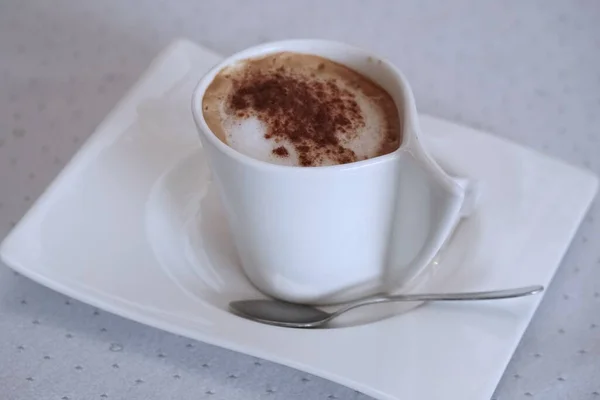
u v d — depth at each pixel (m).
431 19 0.69
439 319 0.48
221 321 0.47
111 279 0.49
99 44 0.65
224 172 0.47
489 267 0.50
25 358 0.49
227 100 0.49
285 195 0.46
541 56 0.66
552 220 0.52
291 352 0.46
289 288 0.50
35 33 0.66
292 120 0.49
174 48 0.59
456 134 0.56
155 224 0.52
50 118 0.60
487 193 0.53
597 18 0.69
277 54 0.51
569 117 0.62
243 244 0.50
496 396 0.49
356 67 0.51
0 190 0.56
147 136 0.55
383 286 0.51
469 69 0.65
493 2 0.70
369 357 0.46
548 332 0.51
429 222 0.46
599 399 0.49
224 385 0.49
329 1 0.70
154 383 0.49
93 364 0.49
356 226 0.48
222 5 0.69
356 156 0.48
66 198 0.52
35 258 0.49
